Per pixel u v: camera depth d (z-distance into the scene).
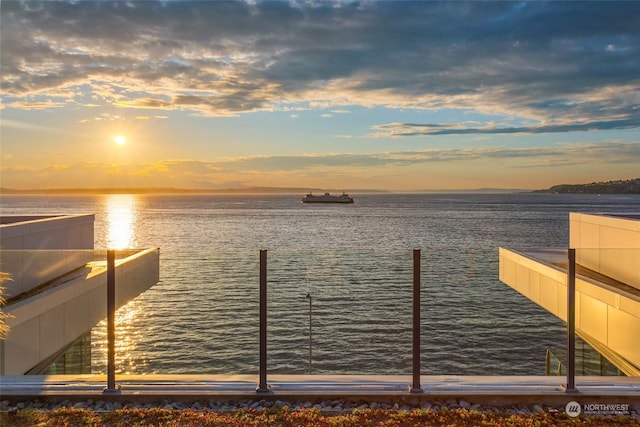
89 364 8.45
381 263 6.73
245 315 7.19
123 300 7.44
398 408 5.13
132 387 5.41
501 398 5.24
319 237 90.06
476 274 7.39
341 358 9.14
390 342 9.11
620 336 8.33
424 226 111.56
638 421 4.82
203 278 7.31
